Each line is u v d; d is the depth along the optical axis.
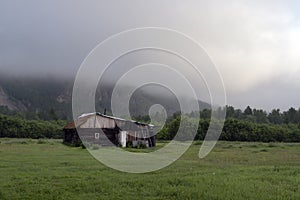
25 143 37.38
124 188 11.59
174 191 11.07
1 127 55.97
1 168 15.88
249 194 10.74
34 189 11.23
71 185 11.89
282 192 11.09
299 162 20.89
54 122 66.56
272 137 51.47
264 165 19.06
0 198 10.10
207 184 12.29
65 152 25.02
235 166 18.20
